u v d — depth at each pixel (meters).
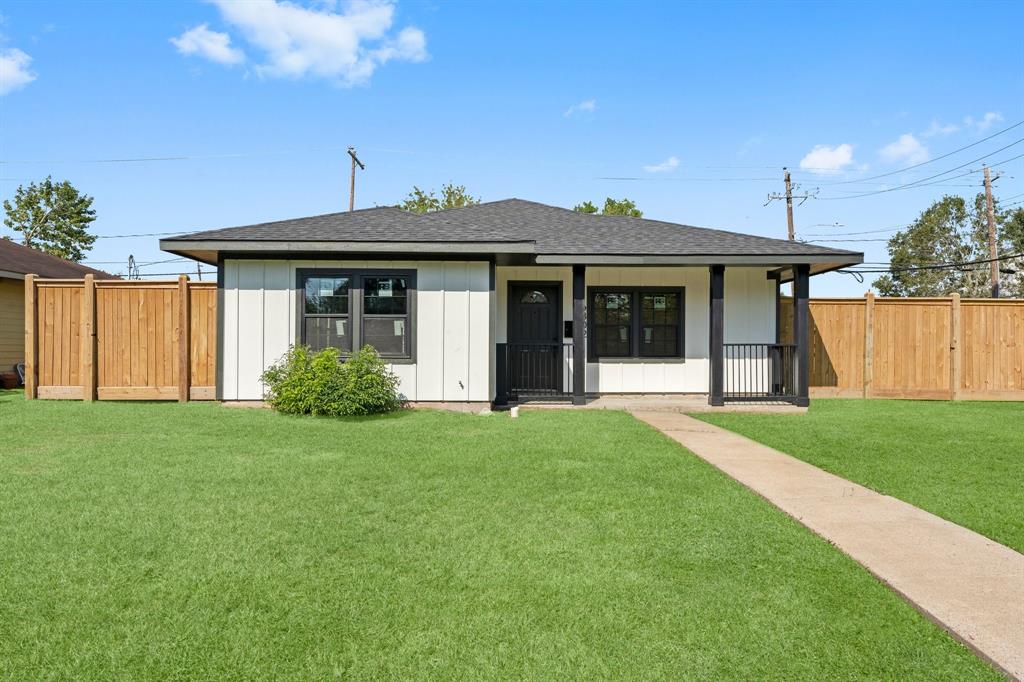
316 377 9.07
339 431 7.75
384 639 2.74
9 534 3.93
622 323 12.26
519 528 4.18
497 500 4.80
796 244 11.36
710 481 5.47
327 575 3.38
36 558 3.55
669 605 3.10
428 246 9.73
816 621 2.96
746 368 12.09
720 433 8.04
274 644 2.69
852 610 3.08
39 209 41.09
